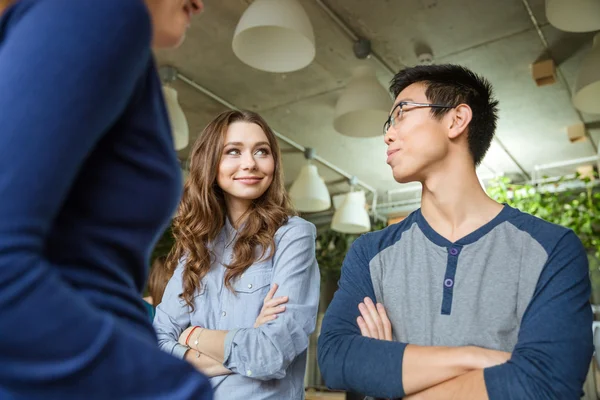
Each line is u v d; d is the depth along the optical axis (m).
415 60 4.21
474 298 1.16
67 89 0.46
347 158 6.22
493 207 1.28
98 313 0.47
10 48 0.47
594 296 5.83
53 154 0.45
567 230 1.16
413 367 1.08
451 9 3.61
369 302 1.26
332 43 4.02
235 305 1.52
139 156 0.57
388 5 3.58
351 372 1.14
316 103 4.94
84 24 0.48
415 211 1.37
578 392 1.01
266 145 1.69
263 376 1.36
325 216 8.22
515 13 3.63
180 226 1.65
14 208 0.43
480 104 1.35
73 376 0.45
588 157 6.00
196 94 4.80
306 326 1.46
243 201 1.67
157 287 2.62
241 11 3.61
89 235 0.53
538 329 1.06
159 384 0.50
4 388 0.44
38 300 0.42
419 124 1.31
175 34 0.71
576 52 4.06
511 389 1.00
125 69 0.51
